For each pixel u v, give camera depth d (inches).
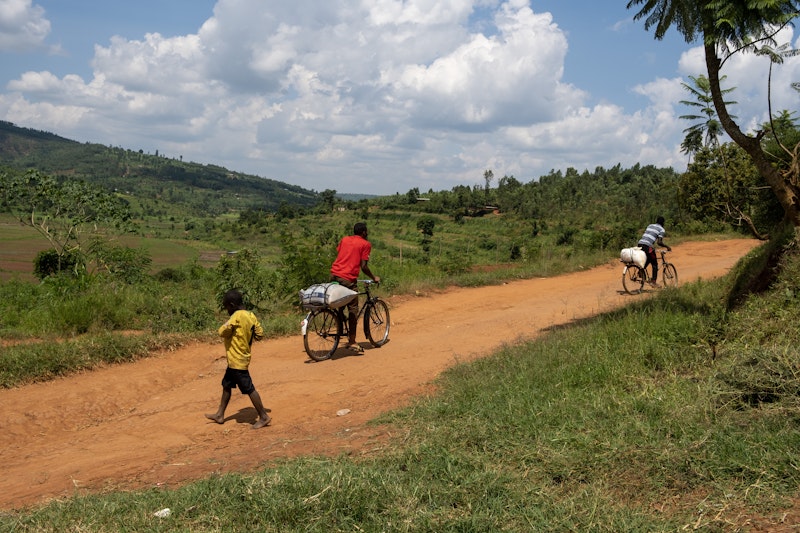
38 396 274.1
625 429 172.2
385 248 3147.1
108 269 584.4
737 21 300.5
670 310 354.0
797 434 153.2
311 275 492.4
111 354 327.9
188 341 372.2
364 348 370.6
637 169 5152.6
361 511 134.6
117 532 132.2
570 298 553.0
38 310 433.4
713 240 1080.2
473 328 425.4
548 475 151.8
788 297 273.6
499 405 212.8
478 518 128.0
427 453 171.2
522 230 3570.4
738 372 193.9
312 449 197.0
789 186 322.3
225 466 189.9
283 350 368.5
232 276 473.1
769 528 119.0
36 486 184.7
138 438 231.5
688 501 135.2
